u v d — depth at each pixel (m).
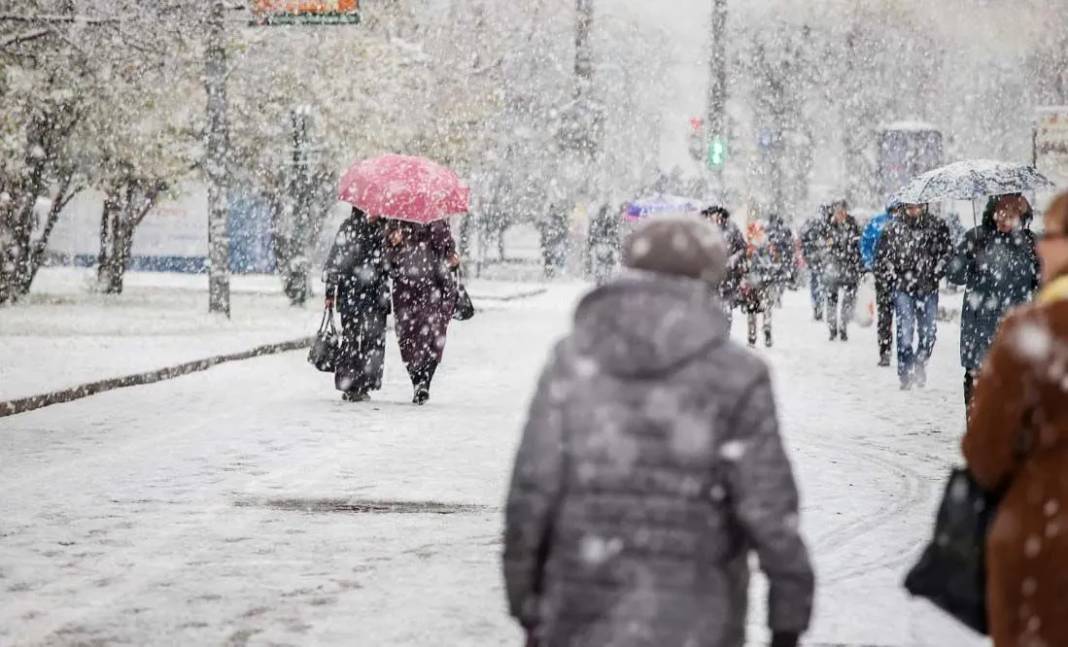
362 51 83.12
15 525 21.61
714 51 102.44
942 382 44.97
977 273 29.97
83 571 18.66
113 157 76.56
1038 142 68.75
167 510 22.94
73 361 45.28
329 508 23.19
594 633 8.46
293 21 62.62
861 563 19.22
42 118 66.62
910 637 15.60
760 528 8.59
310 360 38.03
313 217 89.88
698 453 8.58
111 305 77.44
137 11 62.62
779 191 139.75
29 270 81.19
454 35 102.50
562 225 137.50
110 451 29.25
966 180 39.44
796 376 46.59
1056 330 9.32
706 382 8.66
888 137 113.25
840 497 24.16
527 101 150.25
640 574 8.47
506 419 34.78
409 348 37.41
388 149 86.44
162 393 39.88
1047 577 9.28
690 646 8.37
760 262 58.75
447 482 25.72
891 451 29.75
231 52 69.69
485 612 16.64
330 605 16.95
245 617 16.41
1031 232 29.81
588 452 8.65
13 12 61.03
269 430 32.50
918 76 147.50
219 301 66.75
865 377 46.31
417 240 37.31
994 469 9.60
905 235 42.41
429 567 19.02
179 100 73.94
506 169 148.75
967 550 10.01
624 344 8.71
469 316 38.56
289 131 81.06
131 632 15.76
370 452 29.30
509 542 8.80
